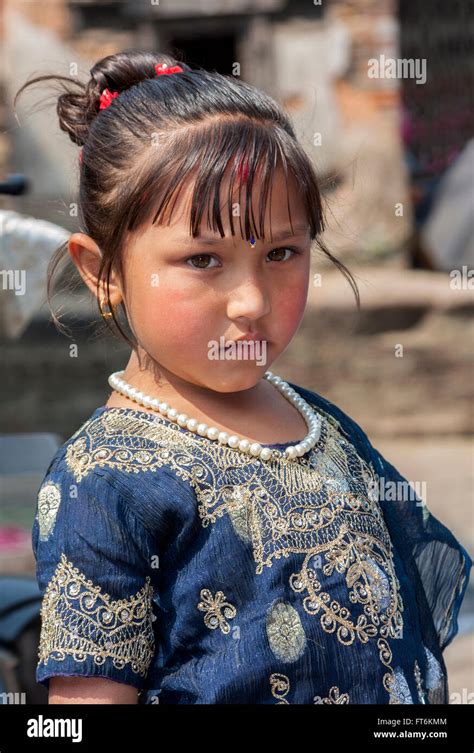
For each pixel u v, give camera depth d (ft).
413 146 30.27
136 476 4.60
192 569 4.60
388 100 28.89
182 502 4.60
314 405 5.65
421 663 5.11
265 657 4.50
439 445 25.34
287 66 29.37
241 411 5.00
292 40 29.27
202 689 4.51
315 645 4.58
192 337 4.65
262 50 29.32
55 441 12.92
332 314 25.91
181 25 29.45
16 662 8.92
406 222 29.01
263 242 4.62
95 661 4.43
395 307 25.99
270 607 4.55
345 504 4.93
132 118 4.92
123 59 5.44
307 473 4.92
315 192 4.88
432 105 30.25
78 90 6.19
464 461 23.54
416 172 30.35
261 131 4.73
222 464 4.74
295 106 29.32
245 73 29.63
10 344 25.32
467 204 29.91
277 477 4.81
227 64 40.52
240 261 4.62
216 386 4.73
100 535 4.50
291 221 4.69
